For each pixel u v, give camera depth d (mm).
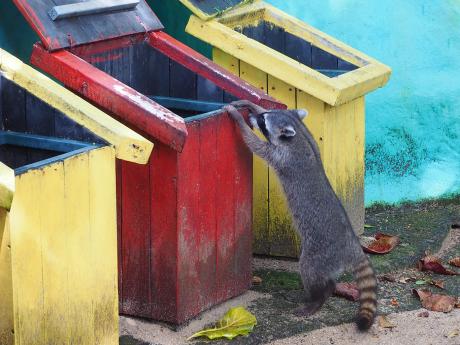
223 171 5113
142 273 4914
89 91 4555
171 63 5746
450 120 7117
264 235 6113
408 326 5102
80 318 4062
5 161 4582
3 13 5512
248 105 5398
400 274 5988
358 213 6535
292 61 5801
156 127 4449
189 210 4859
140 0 5570
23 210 3654
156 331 4883
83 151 3990
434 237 6590
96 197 4082
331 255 5320
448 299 5434
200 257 5012
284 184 5484
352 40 7047
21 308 3693
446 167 7195
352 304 5445
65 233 3908
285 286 5668
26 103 4473
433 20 6980
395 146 7148
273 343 4844
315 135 5906
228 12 6141
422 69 7047
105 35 5004
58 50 4684
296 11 7031
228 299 5359
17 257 3645
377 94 7059
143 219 4848
